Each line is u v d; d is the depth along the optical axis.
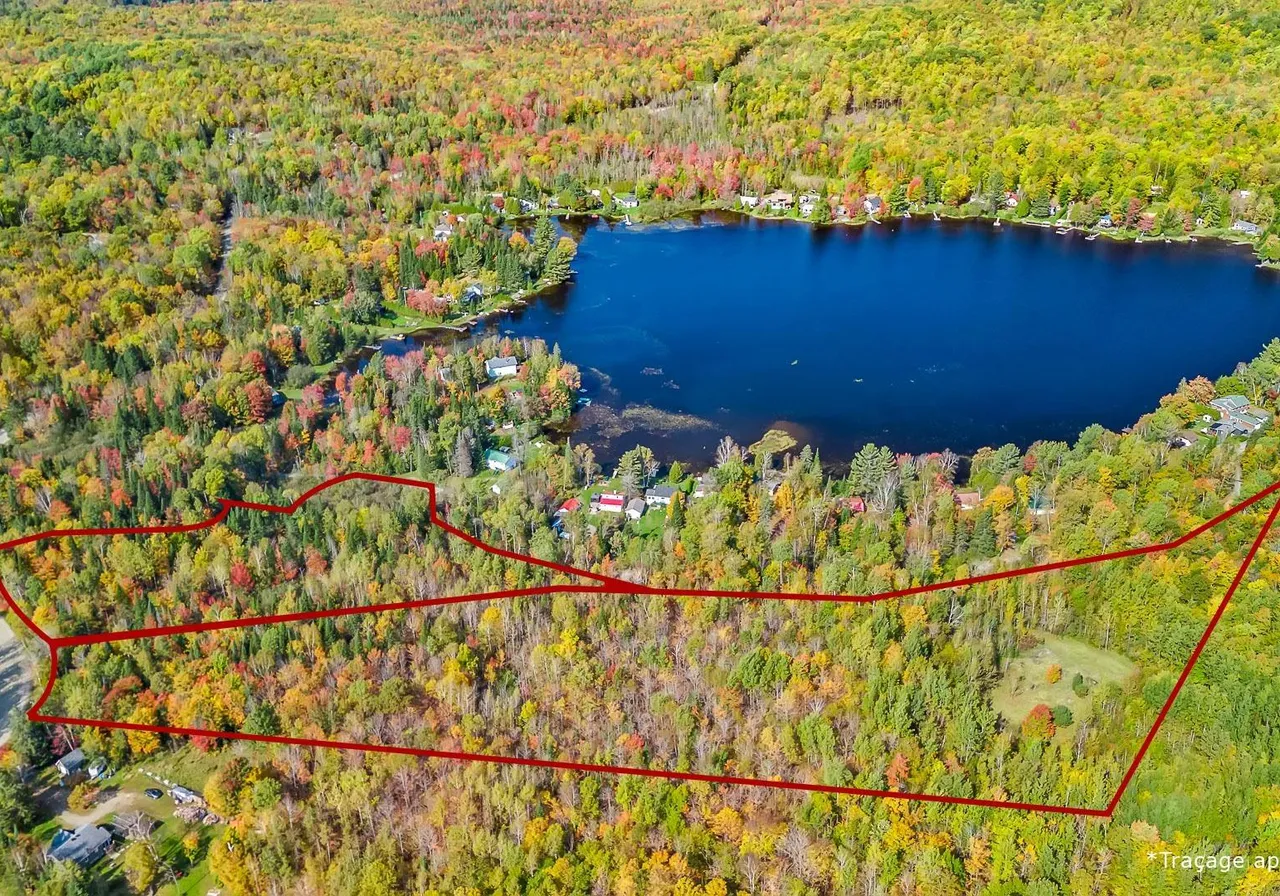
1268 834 104.00
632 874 104.31
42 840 113.19
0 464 173.12
